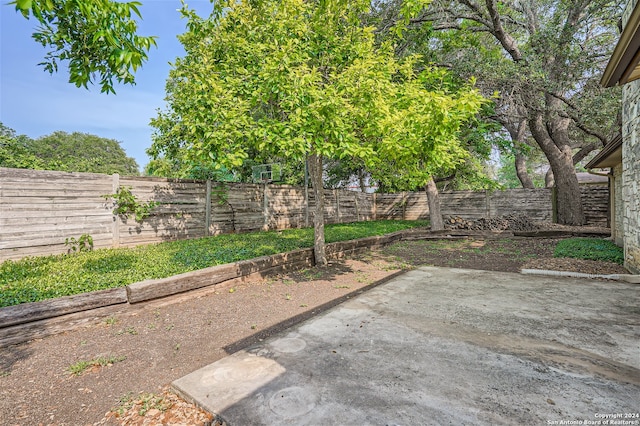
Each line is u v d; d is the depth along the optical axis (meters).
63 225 5.31
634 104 4.81
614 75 3.69
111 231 5.94
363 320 3.15
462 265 6.09
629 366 2.15
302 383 2.03
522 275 5.01
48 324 2.91
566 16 8.95
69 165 9.58
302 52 4.75
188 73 4.11
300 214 10.52
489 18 9.45
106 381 2.23
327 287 4.59
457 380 2.01
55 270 4.14
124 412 1.88
